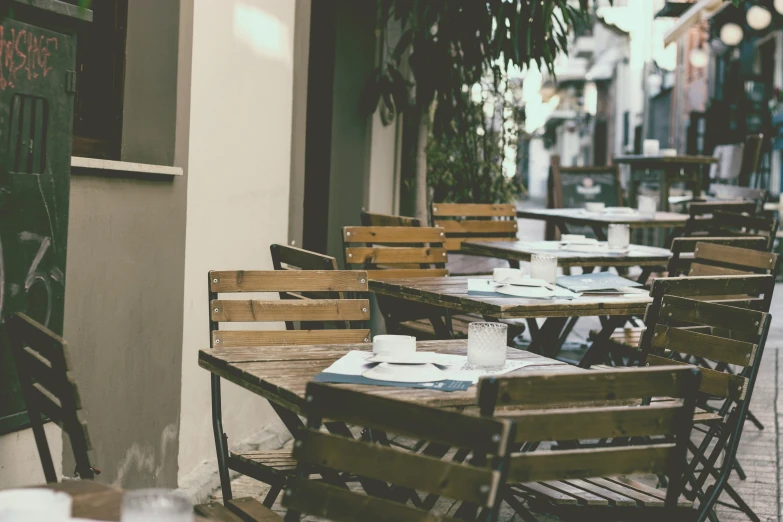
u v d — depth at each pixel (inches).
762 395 255.1
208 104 167.9
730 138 716.7
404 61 291.7
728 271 189.0
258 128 189.5
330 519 72.0
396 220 207.6
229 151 177.2
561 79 1400.1
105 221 135.0
